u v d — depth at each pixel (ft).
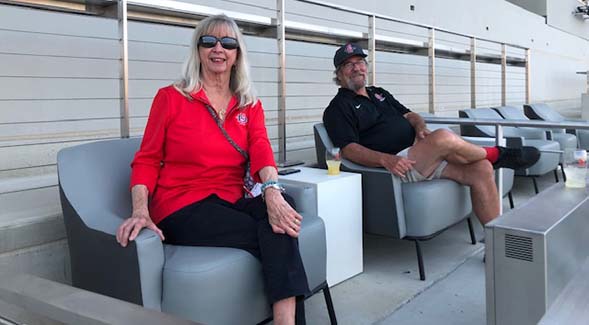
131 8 8.82
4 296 2.32
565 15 46.09
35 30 10.57
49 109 10.93
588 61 54.08
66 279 6.33
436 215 7.97
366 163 8.29
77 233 5.24
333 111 9.09
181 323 1.86
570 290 2.75
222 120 6.02
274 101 16.38
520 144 12.13
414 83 23.04
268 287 4.97
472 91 18.98
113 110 12.25
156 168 5.84
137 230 4.72
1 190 7.80
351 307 6.76
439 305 6.79
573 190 4.90
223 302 4.75
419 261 7.81
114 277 4.82
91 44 11.69
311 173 8.06
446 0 26.02
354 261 7.88
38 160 10.53
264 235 5.09
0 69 10.07
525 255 3.67
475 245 9.46
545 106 19.30
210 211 5.47
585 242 4.33
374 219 8.11
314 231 5.77
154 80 13.04
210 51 5.99
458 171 8.47
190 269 4.65
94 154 5.93
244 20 10.04
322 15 17.71
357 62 9.19
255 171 5.94
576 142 15.80
